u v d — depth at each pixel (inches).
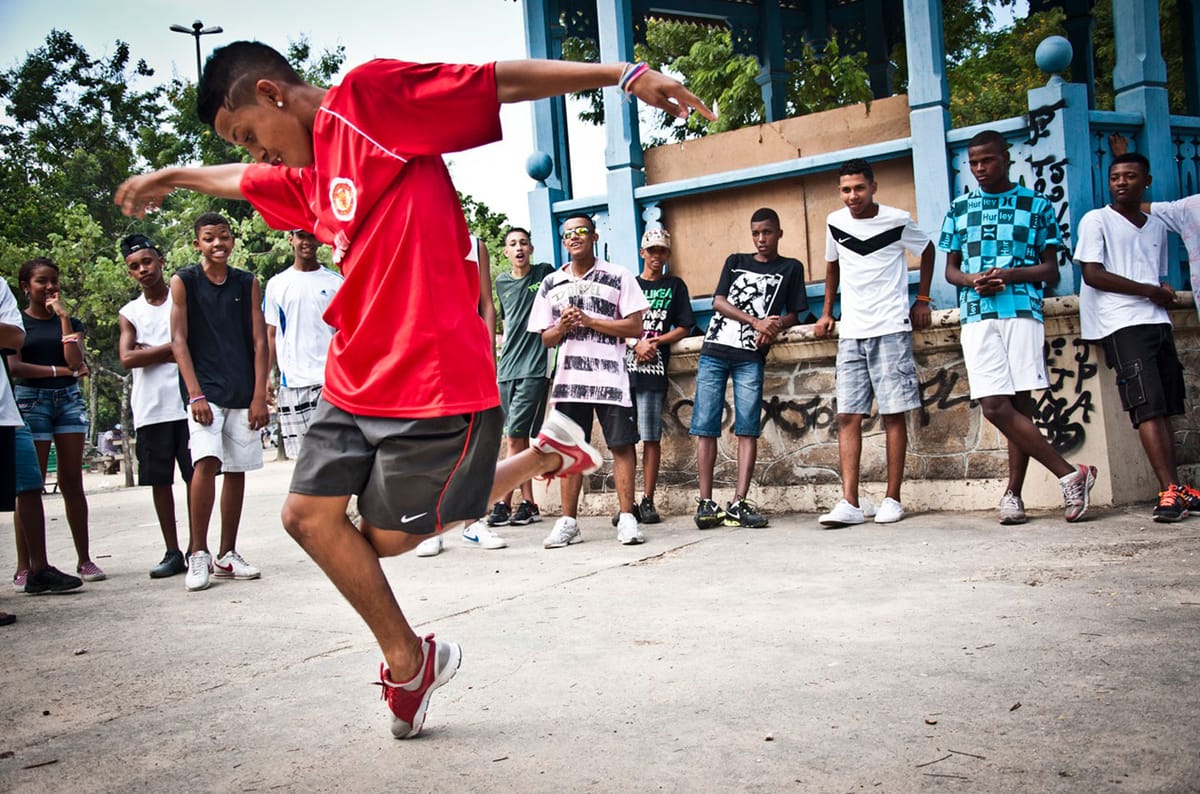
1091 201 246.8
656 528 258.4
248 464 224.2
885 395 235.5
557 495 296.8
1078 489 214.2
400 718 105.0
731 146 299.7
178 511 447.5
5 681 142.6
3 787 99.8
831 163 274.7
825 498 263.4
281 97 103.0
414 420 97.0
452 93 97.3
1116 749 89.7
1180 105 534.6
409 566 223.6
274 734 111.3
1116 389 233.9
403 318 98.0
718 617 151.4
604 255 303.3
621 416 239.9
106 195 1443.2
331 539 99.6
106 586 225.6
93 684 138.3
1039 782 84.1
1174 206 231.1
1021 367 217.3
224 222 219.1
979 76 629.9
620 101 297.3
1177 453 246.2
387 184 98.9
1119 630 127.3
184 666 145.2
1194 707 98.7
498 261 965.8
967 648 124.3
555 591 181.8
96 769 103.8
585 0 353.7
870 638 132.6
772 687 114.9
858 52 428.1
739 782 88.7
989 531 212.2
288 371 229.6
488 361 103.4
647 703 112.7
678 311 274.8
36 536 217.2
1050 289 245.9
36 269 232.2
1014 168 251.1
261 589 207.5
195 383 213.6
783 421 268.7
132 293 1031.6
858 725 100.5
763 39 415.8
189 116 1293.1
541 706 114.5
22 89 1421.0
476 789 91.6
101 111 1471.5
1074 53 374.0
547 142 320.2
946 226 231.6
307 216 113.2
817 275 284.5
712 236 297.4
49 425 232.5
